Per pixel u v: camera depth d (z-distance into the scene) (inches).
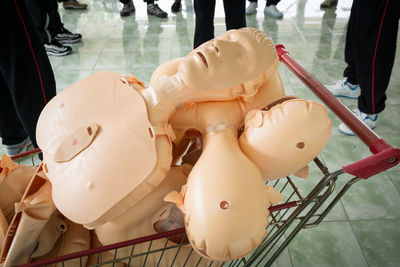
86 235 41.8
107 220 31.1
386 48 70.9
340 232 64.1
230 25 99.2
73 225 41.9
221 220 26.5
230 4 94.5
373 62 72.9
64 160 31.8
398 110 93.4
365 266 59.0
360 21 70.4
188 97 32.4
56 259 33.2
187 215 28.6
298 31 136.9
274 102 34.1
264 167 31.2
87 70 114.3
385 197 70.1
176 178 36.2
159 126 31.6
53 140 33.3
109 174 29.9
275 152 29.9
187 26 142.4
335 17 147.9
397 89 101.1
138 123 31.2
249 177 28.4
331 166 77.1
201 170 29.1
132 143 30.5
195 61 30.3
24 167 42.1
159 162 30.6
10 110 72.8
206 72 30.0
